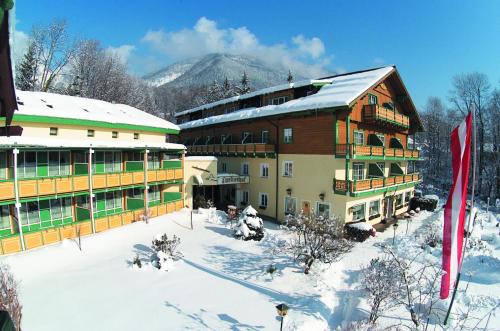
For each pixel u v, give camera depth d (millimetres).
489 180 41000
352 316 10281
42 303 10383
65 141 16094
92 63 46406
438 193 43688
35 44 38906
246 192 27125
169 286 11883
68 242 15344
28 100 18172
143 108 55344
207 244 16672
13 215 15555
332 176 20438
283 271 13484
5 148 14117
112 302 10602
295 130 22672
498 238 18562
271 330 9266
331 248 13492
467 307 10195
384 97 25078
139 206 20438
